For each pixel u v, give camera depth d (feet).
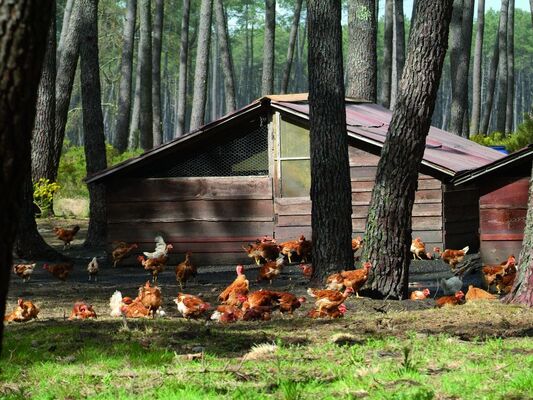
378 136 82.64
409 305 49.90
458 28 157.89
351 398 23.48
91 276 70.69
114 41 247.70
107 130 407.03
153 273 67.77
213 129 83.20
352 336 35.73
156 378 27.99
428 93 53.72
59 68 109.81
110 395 25.23
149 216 84.64
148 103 156.97
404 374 26.96
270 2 169.27
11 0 14.69
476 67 189.67
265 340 36.11
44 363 30.78
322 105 56.70
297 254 79.10
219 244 84.23
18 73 14.76
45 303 54.19
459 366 28.66
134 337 36.47
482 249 69.62
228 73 172.24
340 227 56.85
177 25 356.38
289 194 84.07
